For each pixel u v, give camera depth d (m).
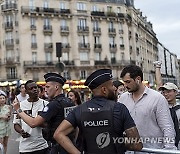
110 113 3.25
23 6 56.78
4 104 8.83
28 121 4.64
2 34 56.81
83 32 62.38
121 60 66.88
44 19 58.81
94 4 65.56
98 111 3.27
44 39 58.50
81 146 3.43
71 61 60.59
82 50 61.91
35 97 5.77
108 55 65.31
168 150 3.40
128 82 4.38
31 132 5.63
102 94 3.41
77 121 3.35
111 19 66.56
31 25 57.34
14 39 56.41
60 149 4.37
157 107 4.30
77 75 60.62
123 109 3.28
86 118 3.29
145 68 84.69
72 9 61.66
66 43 60.72
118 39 67.38
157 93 4.40
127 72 4.40
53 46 58.94
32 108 5.74
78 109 3.39
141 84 4.44
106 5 67.06
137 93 4.45
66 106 4.61
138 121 4.36
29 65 56.06
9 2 56.62
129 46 70.44
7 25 56.62
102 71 3.44
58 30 59.91
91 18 63.97
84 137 3.33
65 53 60.44
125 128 3.23
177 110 5.14
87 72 61.97
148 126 4.32
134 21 74.75
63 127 3.34
